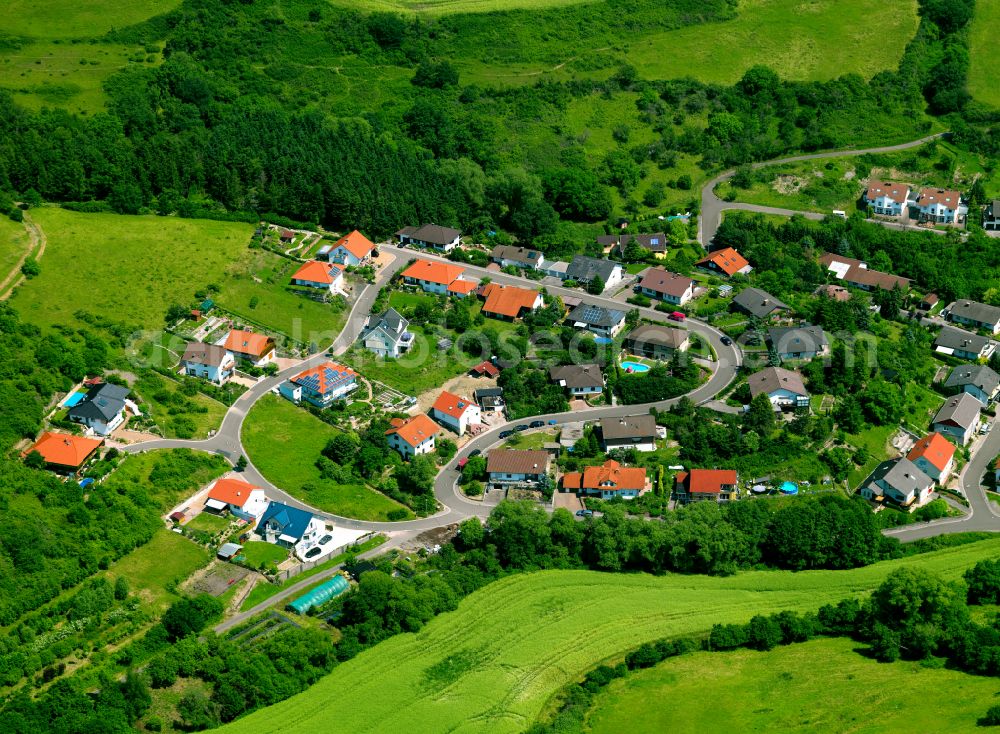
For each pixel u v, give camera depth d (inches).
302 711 5693.9
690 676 5979.3
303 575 6648.6
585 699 5807.1
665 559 6840.6
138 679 5654.5
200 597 6274.6
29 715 5438.0
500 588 6609.3
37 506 6688.0
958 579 6584.6
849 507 7165.4
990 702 5629.9
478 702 5772.6
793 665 6028.5
